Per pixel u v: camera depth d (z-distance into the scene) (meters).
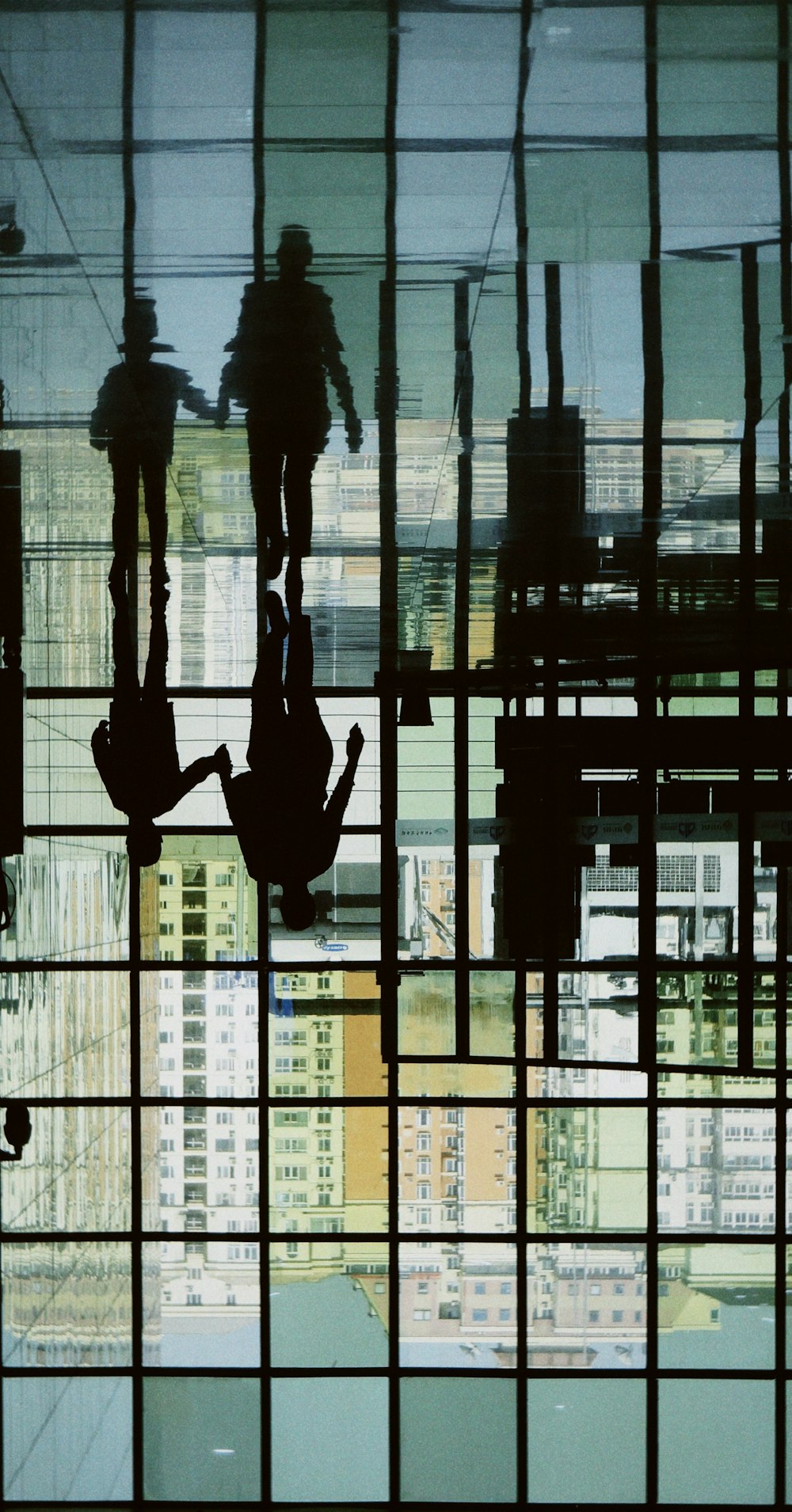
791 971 15.70
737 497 12.53
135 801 7.24
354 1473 18.14
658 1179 18.16
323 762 6.68
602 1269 18.22
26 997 18.86
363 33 5.59
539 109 6.19
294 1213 18.56
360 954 18.80
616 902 16.45
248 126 6.32
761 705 15.14
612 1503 17.94
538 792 15.73
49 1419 18.27
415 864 18.17
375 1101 18.61
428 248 7.65
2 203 7.13
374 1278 18.42
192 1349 18.38
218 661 18.27
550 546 13.87
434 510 12.84
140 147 6.55
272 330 8.90
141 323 8.66
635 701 15.71
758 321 8.70
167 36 5.61
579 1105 18.30
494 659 16.94
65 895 18.89
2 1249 18.47
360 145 6.56
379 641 17.31
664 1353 18.08
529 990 17.73
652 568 14.55
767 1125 18.02
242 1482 18.14
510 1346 18.20
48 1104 18.72
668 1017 16.48
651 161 6.68
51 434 10.70
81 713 18.75
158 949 18.94
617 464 11.63
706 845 15.92
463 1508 18.02
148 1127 18.75
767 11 5.36
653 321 8.69
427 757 17.19
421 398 10.02
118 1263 18.53
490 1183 18.38
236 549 14.05
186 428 10.54
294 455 11.36
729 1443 17.92
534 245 7.60
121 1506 18.06
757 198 7.07
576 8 5.36
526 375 9.63
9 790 9.09
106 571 14.27
